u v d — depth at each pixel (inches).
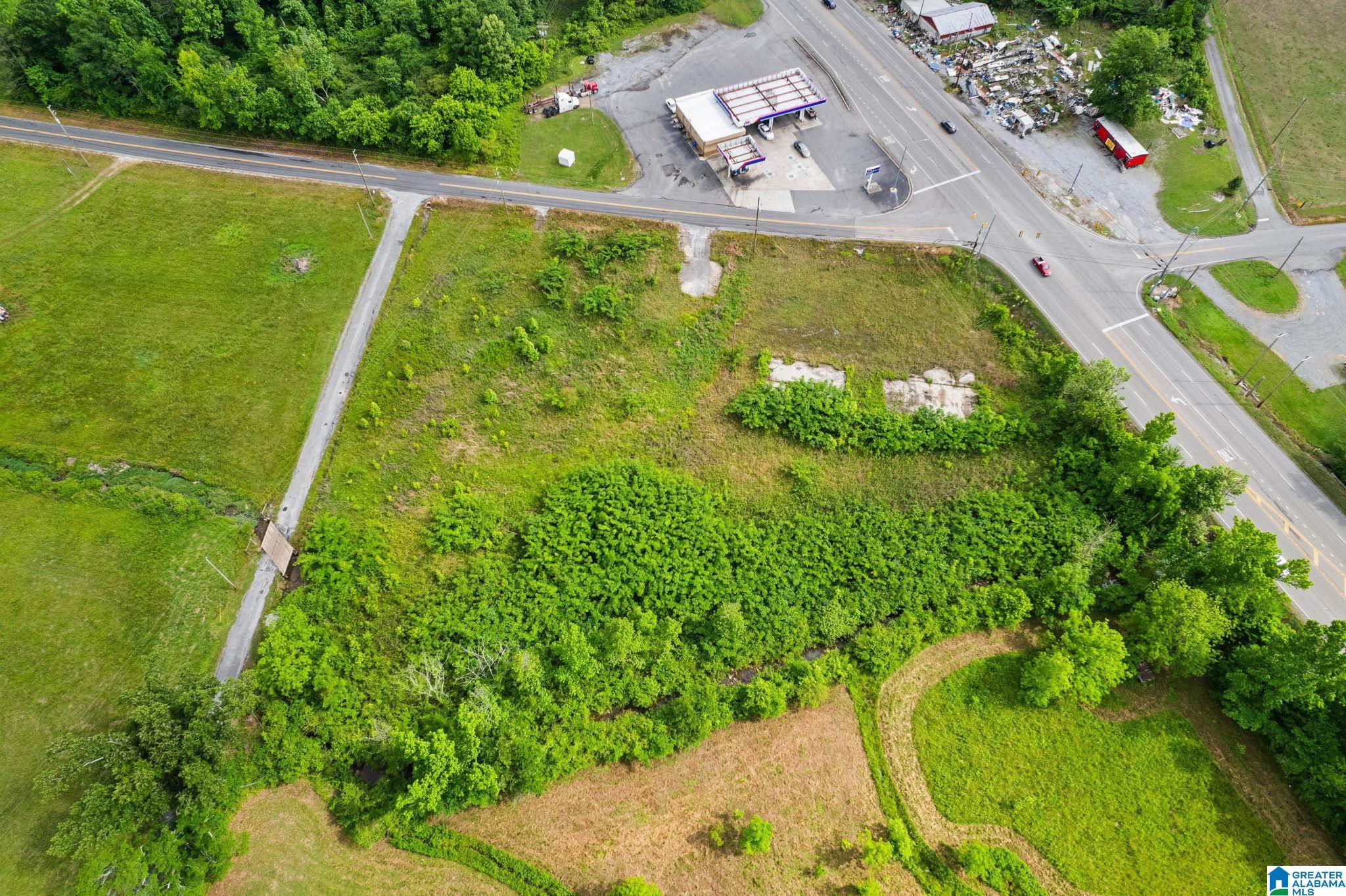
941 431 3238.2
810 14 5019.7
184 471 3029.0
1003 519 3034.0
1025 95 4480.8
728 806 2518.5
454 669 2652.6
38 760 2437.3
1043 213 3954.2
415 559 2886.3
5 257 3435.0
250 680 2431.1
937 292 3690.9
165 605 2748.5
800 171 4136.3
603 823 2475.4
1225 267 3750.0
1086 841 2434.8
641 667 2723.9
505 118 4227.4
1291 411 3309.5
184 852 2281.0
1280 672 2448.3
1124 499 3002.0
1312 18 4970.5
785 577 2908.5
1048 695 2610.7
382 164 3978.8
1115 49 4082.2
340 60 4185.5
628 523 2972.4
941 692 2731.3
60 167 3764.8
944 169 4138.8
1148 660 2669.8
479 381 3316.9
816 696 2682.1
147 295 3408.0
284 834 2399.1
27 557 2797.7
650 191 4013.3
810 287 3698.3
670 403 3368.6
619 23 4884.4
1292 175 4131.4
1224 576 2689.5
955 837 2463.1
